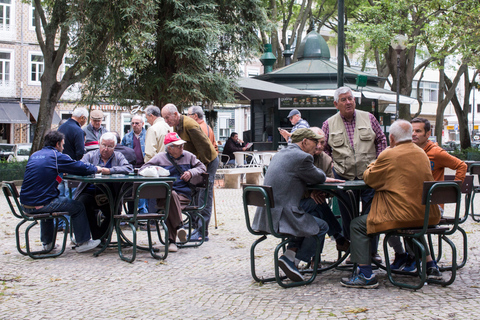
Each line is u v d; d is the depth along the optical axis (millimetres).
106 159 8148
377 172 5324
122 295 5238
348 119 6645
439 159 6531
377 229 5285
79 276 6020
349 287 5418
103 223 7707
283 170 5492
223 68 19297
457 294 5090
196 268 6414
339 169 6578
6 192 7000
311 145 5656
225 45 19234
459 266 6328
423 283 5215
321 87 22641
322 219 5953
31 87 38656
